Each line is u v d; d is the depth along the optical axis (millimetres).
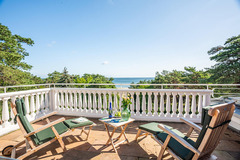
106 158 2330
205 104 3998
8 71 11383
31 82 14711
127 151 2549
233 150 2553
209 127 1568
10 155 2494
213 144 1875
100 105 4652
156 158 2324
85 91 4723
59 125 2750
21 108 2262
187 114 4133
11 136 3264
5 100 3455
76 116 4848
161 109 4258
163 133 2318
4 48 13164
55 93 5035
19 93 3750
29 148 2338
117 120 2818
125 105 2820
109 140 2742
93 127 3809
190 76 18453
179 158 1879
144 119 4332
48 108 5008
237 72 12758
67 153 2484
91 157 2357
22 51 15500
